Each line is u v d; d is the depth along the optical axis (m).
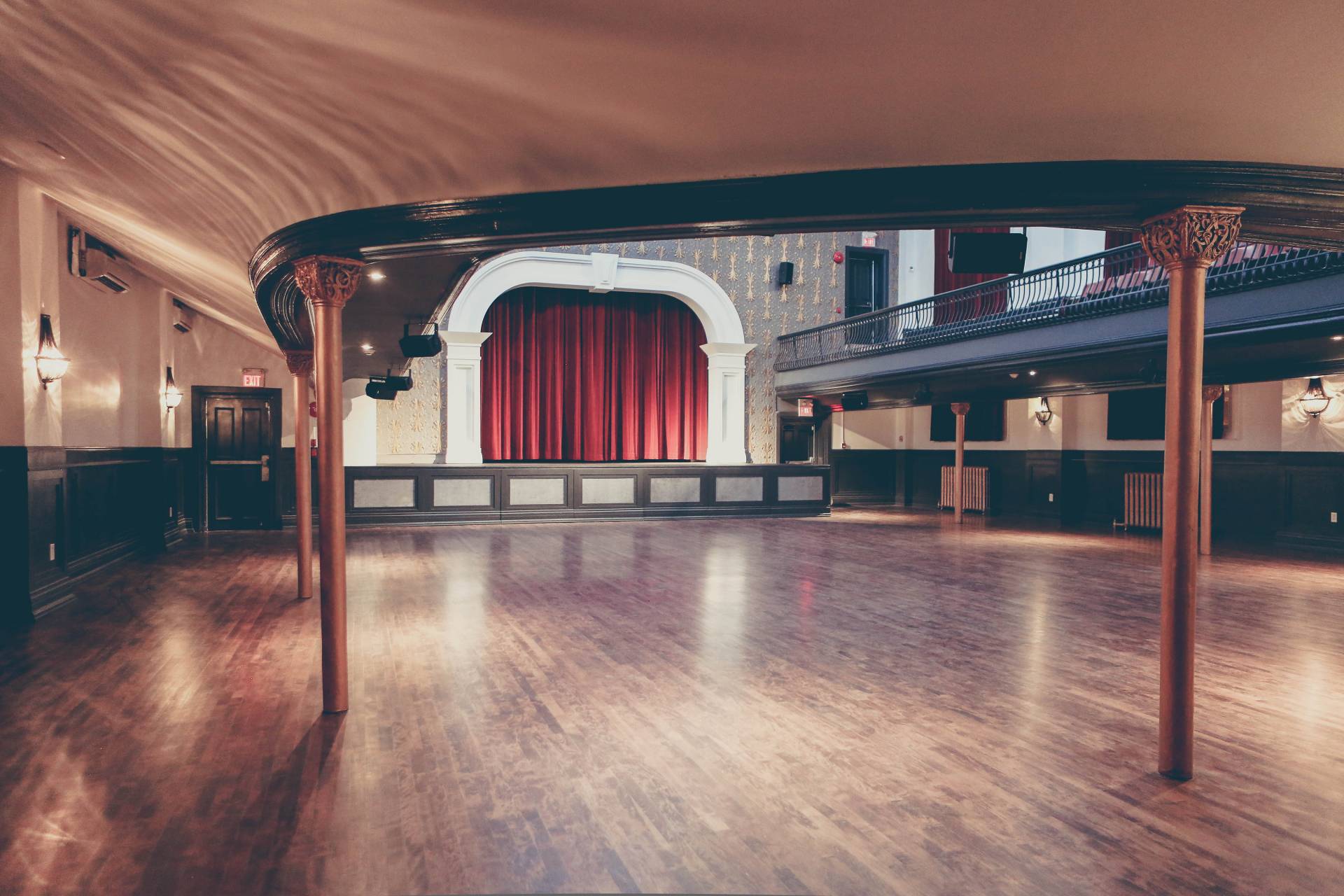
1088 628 6.00
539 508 13.69
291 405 12.40
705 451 16.70
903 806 3.07
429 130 3.23
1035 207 3.28
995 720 4.02
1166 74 2.71
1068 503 14.88
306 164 3.62
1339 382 10.62
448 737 3.76
